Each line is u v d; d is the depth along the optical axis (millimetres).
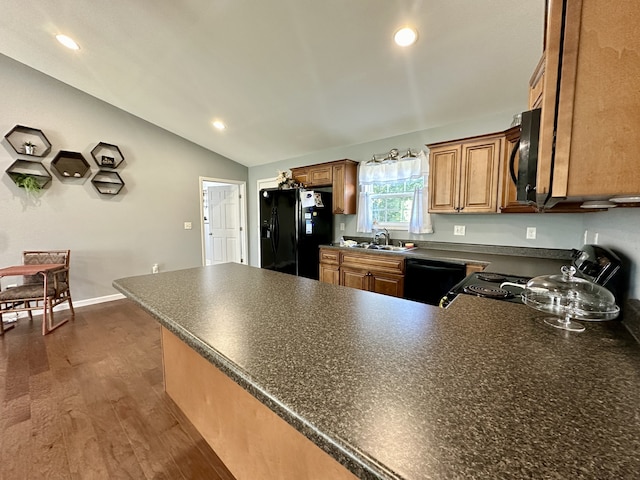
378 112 3023
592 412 521
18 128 3143
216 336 876
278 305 1183
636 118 547
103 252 3867
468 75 2293
